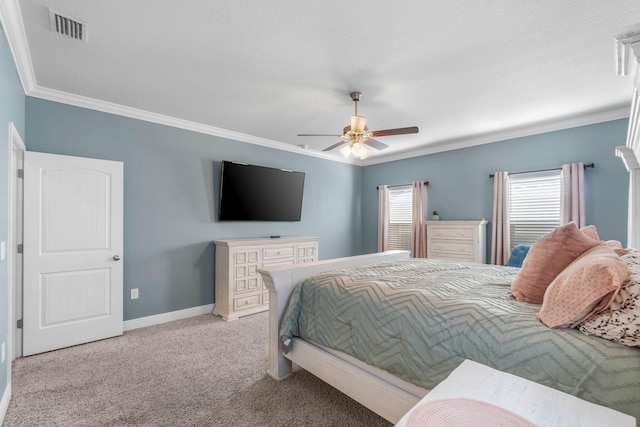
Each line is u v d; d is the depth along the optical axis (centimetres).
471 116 356
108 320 312
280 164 489
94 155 317
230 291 375
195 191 393
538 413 84
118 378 230
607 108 331
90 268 303
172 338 311
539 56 229
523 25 193
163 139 366
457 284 193
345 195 592
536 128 394
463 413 81
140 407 195
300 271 240
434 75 259
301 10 181
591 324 118
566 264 154
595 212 352
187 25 196
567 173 361
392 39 209
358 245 614
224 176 407
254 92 294
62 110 299
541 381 115
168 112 351
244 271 389
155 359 263
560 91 289
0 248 184
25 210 270
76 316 294
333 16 186
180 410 192
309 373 239
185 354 273
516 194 418
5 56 191
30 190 272
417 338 153
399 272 233
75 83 277
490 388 96
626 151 258
